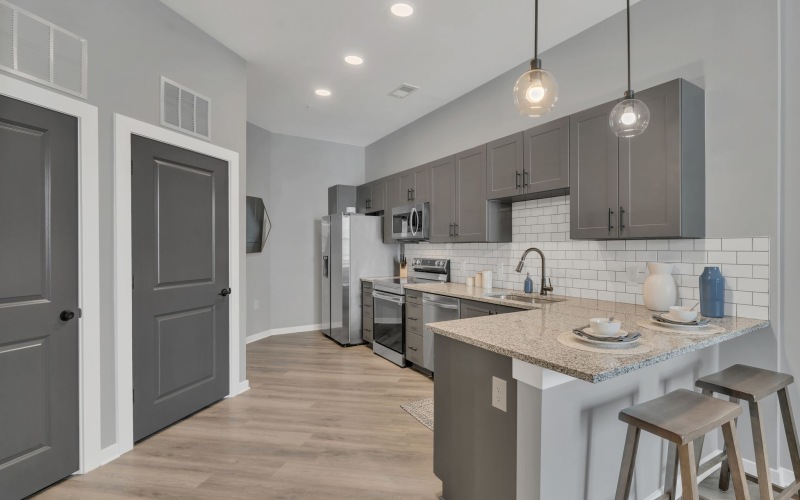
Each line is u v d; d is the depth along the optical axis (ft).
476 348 5.56
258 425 8.77
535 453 4.58
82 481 6.66
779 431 6.68
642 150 7.55
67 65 6.73
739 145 7.03
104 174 7.34
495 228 11.46
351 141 19.22
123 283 7.59
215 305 9.90
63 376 6.70
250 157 16.44
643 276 8.58
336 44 10.17
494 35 9.75
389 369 12.85
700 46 7.50
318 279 19.03
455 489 5.93
